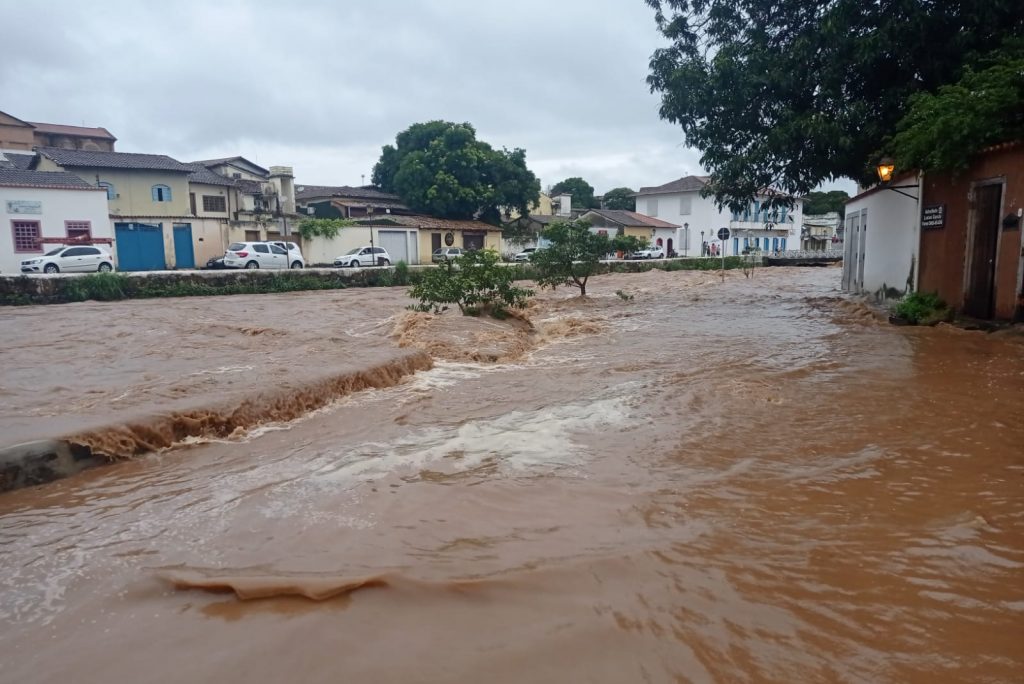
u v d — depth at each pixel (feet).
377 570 12.16
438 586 11.57
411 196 161.48
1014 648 9.67
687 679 9.16
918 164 42.93
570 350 37.65
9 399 23.82
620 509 14.80
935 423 20.76
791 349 35.22
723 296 72.84
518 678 9.25
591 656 9.68
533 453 18.88
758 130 59.36
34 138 156.87
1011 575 11.74
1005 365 29.04
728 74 55.72
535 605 11.01
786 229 232.32
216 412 21.93
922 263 46.85
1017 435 19.44
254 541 13.62
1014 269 37.24
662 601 11.03
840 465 17.30
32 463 17.52
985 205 39.86
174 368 30.01
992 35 48.06
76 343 39.58
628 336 42.39
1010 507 14.52
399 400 25.77
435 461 18.34
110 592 11.84
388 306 65.62
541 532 13.73
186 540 13.82
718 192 65.87
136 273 81.35
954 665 9.32
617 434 20.51
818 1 55.98
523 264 105.50
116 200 123.65
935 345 34.47
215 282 85.40
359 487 16.46
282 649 10.00
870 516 14.21
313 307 64.75
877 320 45.75
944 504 14.76
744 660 9.53
